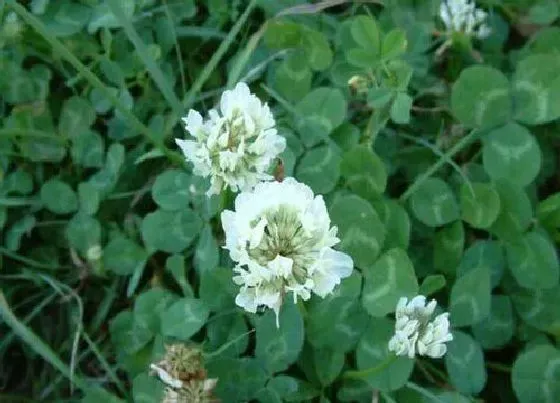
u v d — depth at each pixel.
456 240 0.15
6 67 0.17
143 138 0.17
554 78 0.15
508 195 0.15
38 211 0.17
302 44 0.17
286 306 0.14
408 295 0.14
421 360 0.15
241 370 0.14
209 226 0.15
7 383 0.17
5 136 0.17
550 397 0.14
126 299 0.17
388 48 0.16
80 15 0.18
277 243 0.12
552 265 0.15
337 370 0.14
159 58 0.18
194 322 0.15
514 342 0.15
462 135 0.16
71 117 0.17
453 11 0.17
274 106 0.17
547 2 0.18
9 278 0.17
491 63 0.18
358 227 0.14
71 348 0.17
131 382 0.16
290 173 0.15
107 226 0.17
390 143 0.17
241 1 0.18
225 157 0.13
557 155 0.17
